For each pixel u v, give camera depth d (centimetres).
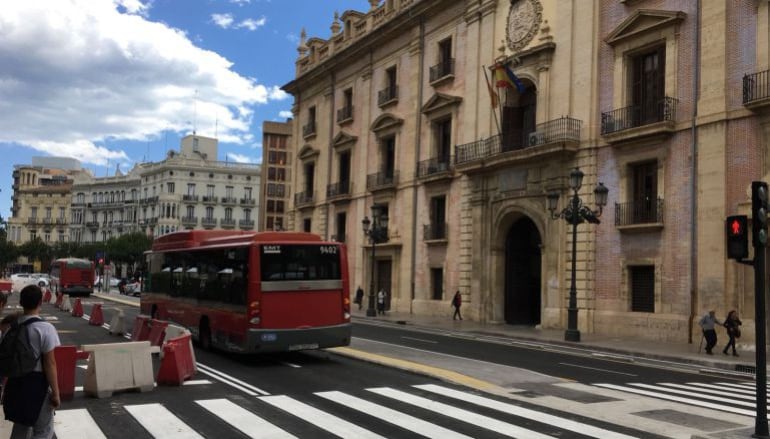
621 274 2294
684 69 2153
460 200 3150
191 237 1803
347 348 1594
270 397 971
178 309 1830
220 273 1520
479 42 3116
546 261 2597
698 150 2077
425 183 3403
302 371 1258
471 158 3056
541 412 877
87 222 10781
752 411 920
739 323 1753
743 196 1945
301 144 4875
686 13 2155
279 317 1358
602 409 903
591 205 2423
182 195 9462
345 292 1441
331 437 727
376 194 3831
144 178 9994
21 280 6025
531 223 2933
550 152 2528
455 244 3170
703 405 965
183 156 9731
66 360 941
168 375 1070
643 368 1482
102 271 6919
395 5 3778
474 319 2973
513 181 2794
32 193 11419
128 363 998
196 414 843
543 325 2569
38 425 548
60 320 2514
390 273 3741
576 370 1383
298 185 4869
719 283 1972
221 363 1370
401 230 3591
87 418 815
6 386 545
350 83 4262
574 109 2545
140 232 8938
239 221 9725
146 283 2267
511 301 2902
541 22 2756
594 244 2408
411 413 860
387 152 3856
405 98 3656
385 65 3875
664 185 2175
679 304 2089
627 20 2323
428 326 2659
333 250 1438
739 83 1984
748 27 1972
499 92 2928
